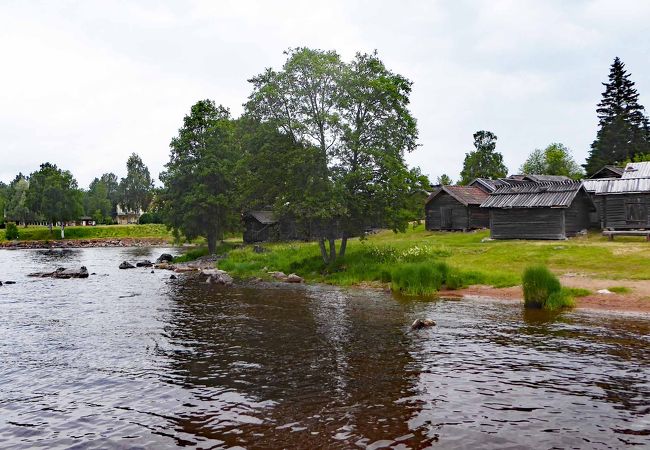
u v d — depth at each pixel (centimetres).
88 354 1516
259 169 3412
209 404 1082
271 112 3394
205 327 1869
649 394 1065
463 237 4631
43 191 11756
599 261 2822
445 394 1096
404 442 871
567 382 1149
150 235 12388
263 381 1221
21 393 1180
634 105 9275
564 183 4116
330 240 3597
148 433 942
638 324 1698
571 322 1766
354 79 3272
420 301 2317
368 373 1258
